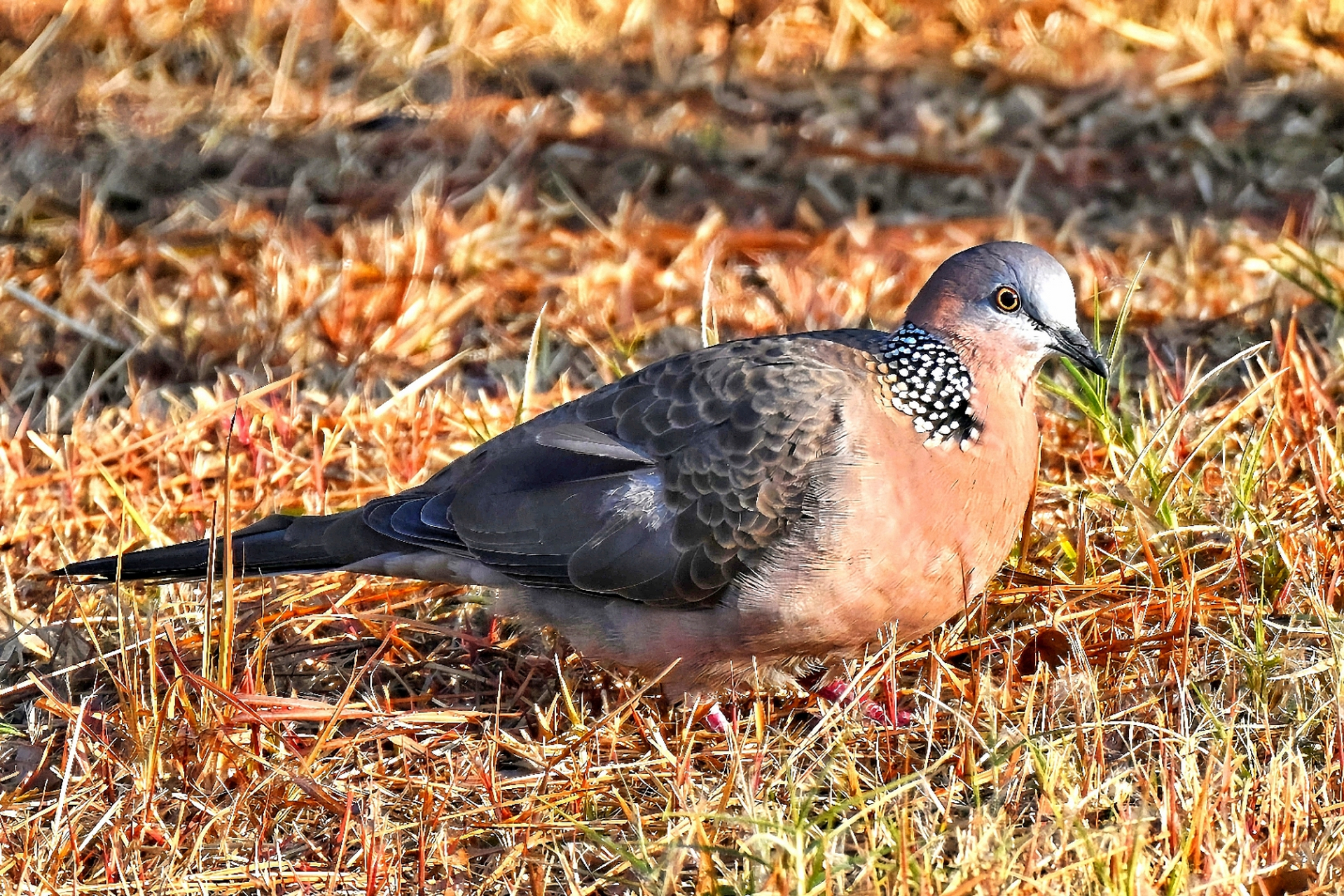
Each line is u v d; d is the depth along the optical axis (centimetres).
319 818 851
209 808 819
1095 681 846
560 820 820
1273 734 836
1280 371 1075
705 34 2002
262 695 866
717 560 877
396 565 954
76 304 1477
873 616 880
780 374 891
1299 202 1597
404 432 1258
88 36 1948
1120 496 984
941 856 738
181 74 1920
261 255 1512
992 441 879
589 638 934
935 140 1759
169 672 978
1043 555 1025
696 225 1611
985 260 890
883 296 1448
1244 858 716
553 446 923
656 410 912
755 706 867
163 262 1541
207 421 1237
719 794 802
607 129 1789
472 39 1983
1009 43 1961
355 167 1716
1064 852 707
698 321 1438
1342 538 961
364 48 1969
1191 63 1889
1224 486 1038
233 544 952
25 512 1171
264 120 1811
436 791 840
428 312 1441
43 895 779
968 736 820
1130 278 1461
